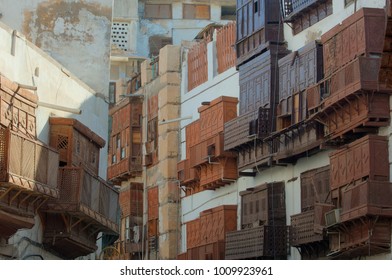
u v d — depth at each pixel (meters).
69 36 49.66
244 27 53.97
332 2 47.38
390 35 39.28
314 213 45.09
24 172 35.66
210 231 56.12
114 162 68.06
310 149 46.72
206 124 57.34
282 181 50.62
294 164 49.53
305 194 48.22
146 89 66.06
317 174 47.09
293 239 47.41
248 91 53.28
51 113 41.59
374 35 42.75
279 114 50.03
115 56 78.12
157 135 64.12
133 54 79.44
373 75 41.84
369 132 42.91
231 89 56.88
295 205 49.28
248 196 53.25
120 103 68.06
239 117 52.59
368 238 41.19
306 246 47.19
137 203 65.69
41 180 37.00
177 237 61.78
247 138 51.44
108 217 44.09
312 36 49.09
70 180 39.72
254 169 52.59
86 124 46.06
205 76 60.16
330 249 44.19
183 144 62.31
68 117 43.69
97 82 49.28
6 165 34.34
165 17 81.56
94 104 47.41
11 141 34.69
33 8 49.75
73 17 49.78
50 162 37.78
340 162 43.78
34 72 40.41
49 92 41.97
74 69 49.34
